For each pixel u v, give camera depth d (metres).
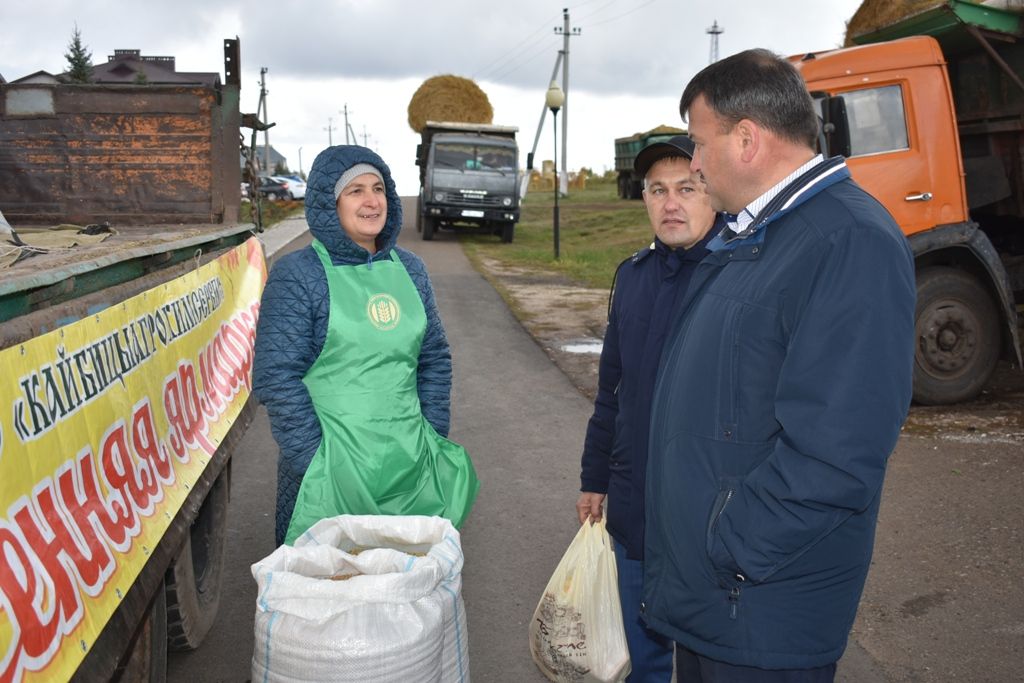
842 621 2.00
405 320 2.94
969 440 6.46
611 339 3.01
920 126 7.27
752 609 1.97
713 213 2.66
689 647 2.10
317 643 2.13
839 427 1.79
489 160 23.23
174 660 3.67
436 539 2.54
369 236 2.96
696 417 2.03
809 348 1.83
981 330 7.41
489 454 6.64
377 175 2.94
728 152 2.04
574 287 15.45
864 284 1.82
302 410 2.82
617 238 24.31
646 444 2.70
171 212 5.70
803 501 1.81
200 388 3.48
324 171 2.88
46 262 2.31
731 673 2.06
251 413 4.38
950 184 7.30
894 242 1.86
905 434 6.66
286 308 2.84
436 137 23.20
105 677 1.96
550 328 11.62
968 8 7.25
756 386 1.96
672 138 2.63
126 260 2.73
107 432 2.29
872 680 3.56
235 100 5.71
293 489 2.96
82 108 5.59
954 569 4.50
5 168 5.58
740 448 1.97
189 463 3.03
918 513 5.17
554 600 2.86
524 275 17.00
